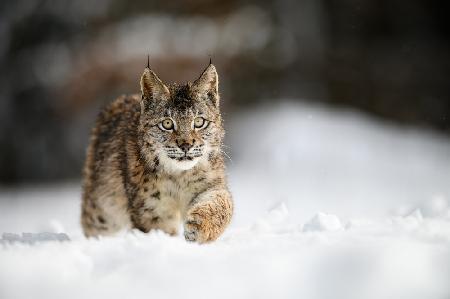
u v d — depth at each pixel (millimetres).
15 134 36000
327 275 5531
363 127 31422
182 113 8578
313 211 15984
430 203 10000
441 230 6891
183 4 37375
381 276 5477
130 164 8828
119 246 6441
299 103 34219
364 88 36344
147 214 8680
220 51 36094
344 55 37125
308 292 5371
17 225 18688
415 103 36000
